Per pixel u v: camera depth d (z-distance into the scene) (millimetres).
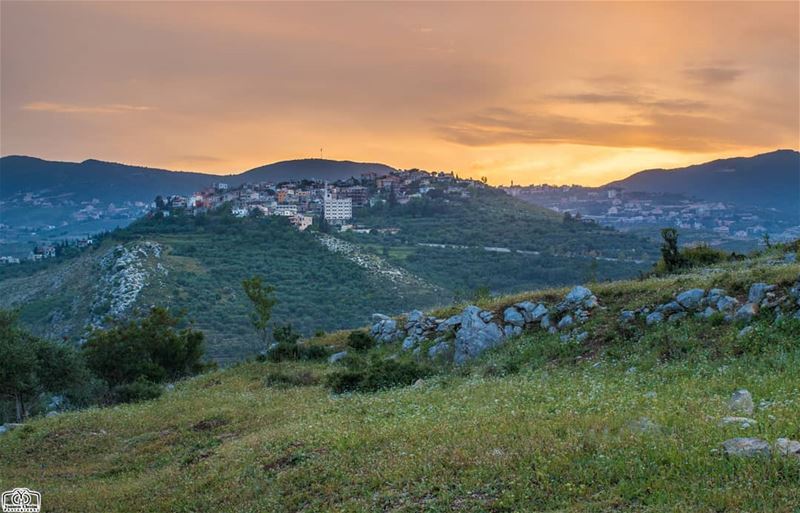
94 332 53656
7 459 25562
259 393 32594
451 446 14336
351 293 197750
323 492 14016
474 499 11672
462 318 32938
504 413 16797
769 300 23484
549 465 11992
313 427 19484
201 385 40000
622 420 14008
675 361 21859
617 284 32031
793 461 10430
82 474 22422
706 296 25469
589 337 26750
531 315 31281
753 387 16656
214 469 18219
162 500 16984
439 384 25766
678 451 11492
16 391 41062
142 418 29391
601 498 10617
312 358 43000
